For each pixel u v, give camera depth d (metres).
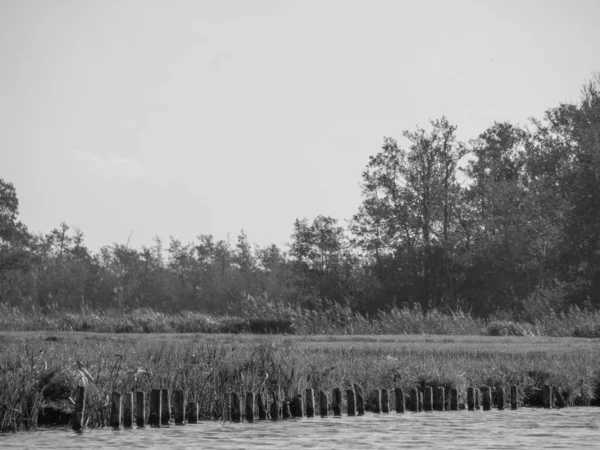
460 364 22.92
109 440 16.02
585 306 66.56
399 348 27.73
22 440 15.93
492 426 18.17
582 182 71.31
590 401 22.23
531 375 22.53
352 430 17.45
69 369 18.09
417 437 16.78
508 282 78.25
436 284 79.12
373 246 82.94
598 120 78.94
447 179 83.06
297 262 86.00
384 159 83.19
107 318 44.09
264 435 16.80
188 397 18.55
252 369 19.56
